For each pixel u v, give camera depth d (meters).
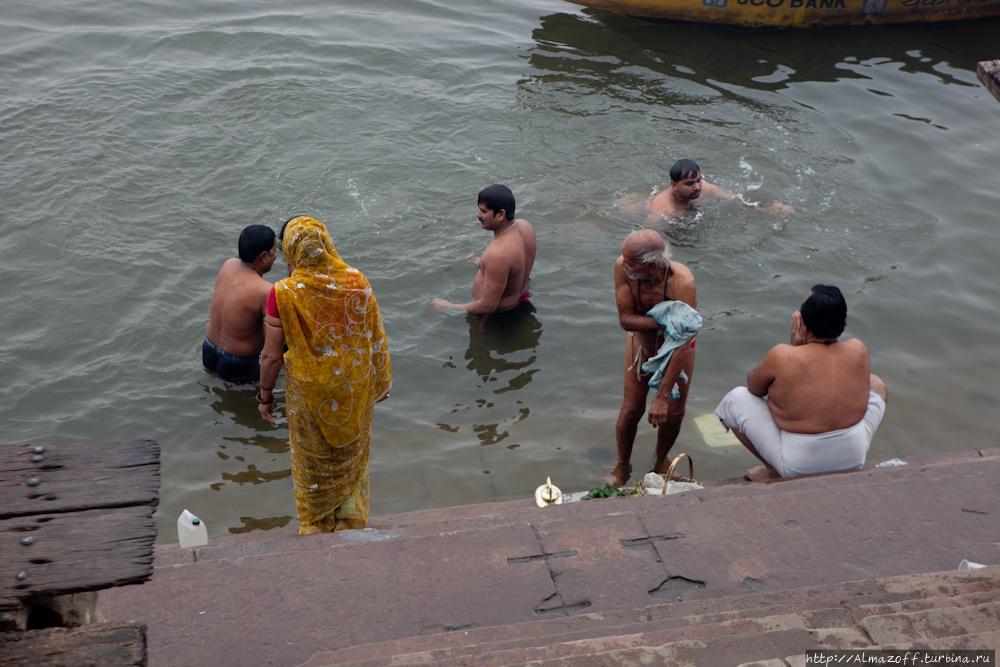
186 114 8.73
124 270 6.61
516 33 11.17
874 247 7.16
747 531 3.37
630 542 3.32
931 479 3.64
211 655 2.74
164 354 5.93
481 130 8.80
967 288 6.71
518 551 3.25
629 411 4.96
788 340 6.14
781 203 7.69
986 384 5.81
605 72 10.20
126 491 1.85
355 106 9.12
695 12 11.45
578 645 2.58
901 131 9.05
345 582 3.06
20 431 5.20
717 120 9.14
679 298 4.40
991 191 7.99
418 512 4.27
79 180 7.56
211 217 7.26
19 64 9.39
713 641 2.47
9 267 6.56
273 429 5.40
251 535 3.88
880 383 4.49
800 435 4.27
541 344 6.21
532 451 5.29
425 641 2.77
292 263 3.40
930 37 11.57
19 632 1.63
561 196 7.75
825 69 10.53
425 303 6.53
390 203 7.59
